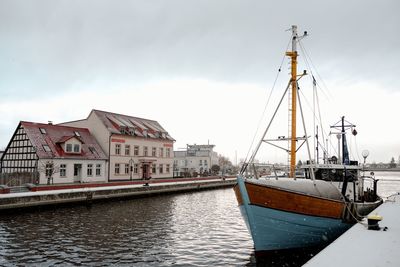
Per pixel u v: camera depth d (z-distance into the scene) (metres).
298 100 13.07
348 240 9.66
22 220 19.73
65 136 37.72
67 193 25.19
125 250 13.58
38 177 31.72
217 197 35.69
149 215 22.36
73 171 36.03
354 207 13.15
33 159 33.53
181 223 19.70
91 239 15.31
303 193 11.38
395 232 10.88
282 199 11.17
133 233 16.70
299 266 11.31
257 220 11.10
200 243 14.93
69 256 12.68
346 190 15.57
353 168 15.73
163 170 50.12
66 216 21.38
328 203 11.82
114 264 11.82
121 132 43.06
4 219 19.92
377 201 19.92
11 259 12.25
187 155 79.31
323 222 11.76
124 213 23.03
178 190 39.66
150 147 47.62
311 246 11.90
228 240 15.53
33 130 35.38
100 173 39.53
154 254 13.09
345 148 19.91
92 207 25.72
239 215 23.12
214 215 23.05
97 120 42.03
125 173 42.97
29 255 12.75
